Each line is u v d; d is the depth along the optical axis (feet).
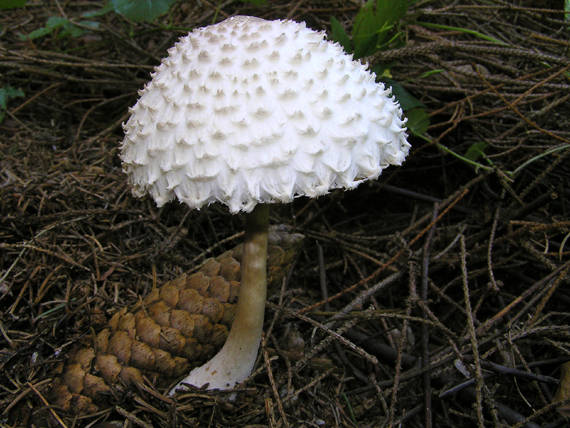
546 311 0.76
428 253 0.76
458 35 1.05
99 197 0.84
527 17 1.04
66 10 1.35
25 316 0.67
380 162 0.52
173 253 0.81
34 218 0.77
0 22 1.27
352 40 0.87
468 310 0.63
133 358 0.57
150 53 1.10
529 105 0.92
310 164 0.46
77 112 1.09
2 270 0.71
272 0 1.15
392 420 0.59
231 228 0.90
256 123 0.45
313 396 0.65
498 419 0.60
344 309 0.71
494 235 0.82
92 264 0.75
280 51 0.49
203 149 0.45
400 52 0.84
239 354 0.61
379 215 1.00
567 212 0.84
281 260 0.68
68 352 0.63
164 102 0.49
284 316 0.72
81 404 0.55
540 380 0.63
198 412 0.59
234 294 0.61
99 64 1.02
